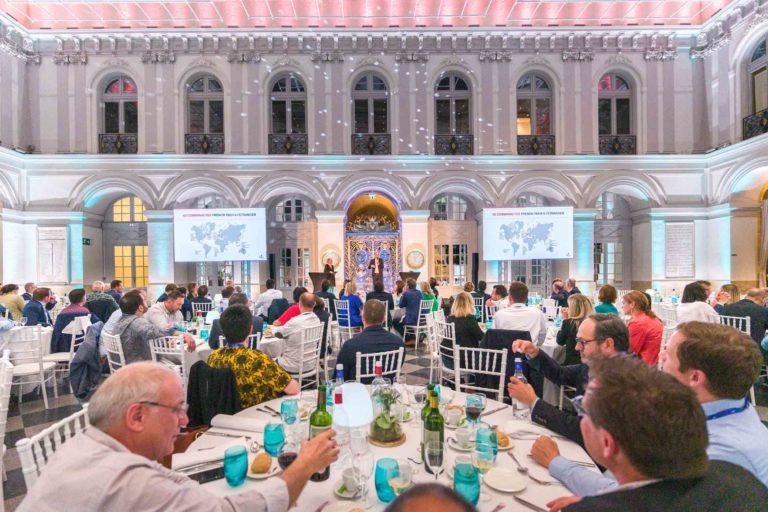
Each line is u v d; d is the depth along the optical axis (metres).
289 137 12.27
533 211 11.71
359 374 3.51
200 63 12.11
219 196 13.59
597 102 12.34
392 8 11.85
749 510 1.07
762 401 5.38
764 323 5.69
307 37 12.12
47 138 11.91
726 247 11.41
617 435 1.10
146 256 13.48
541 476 1.85
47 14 11.72
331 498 1.71
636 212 13.20
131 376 1.48
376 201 14.79
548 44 12.27
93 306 7.55
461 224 13.91
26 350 5.32
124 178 11.84
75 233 11.84
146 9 11.65
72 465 1.29
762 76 10.69
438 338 6.05
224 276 13.26
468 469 1.64
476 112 12.31
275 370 3.06
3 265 11.04
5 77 11.27
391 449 2.15
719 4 11.64
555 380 3.03
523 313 4.76
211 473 1.85
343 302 8.41
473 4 11.67
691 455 1.05
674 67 12.30
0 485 2.83
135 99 12.28
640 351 3.87
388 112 12.46
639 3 11.61
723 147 11.30
